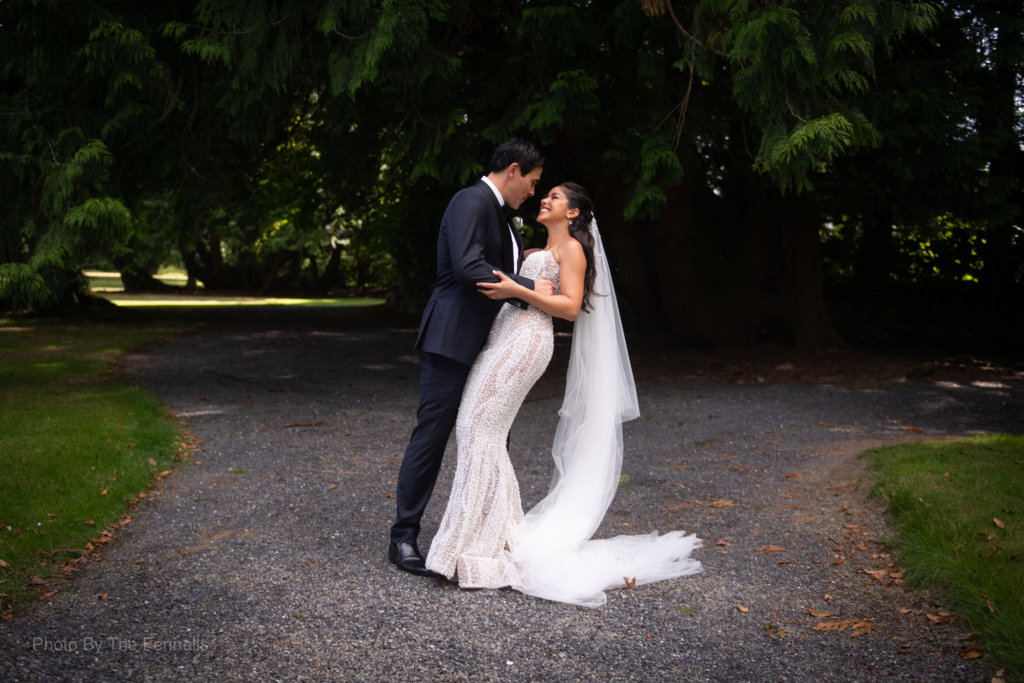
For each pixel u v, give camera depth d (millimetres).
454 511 2914
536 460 4820
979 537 3062
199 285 34031
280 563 3010
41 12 5355
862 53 4809
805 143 4812
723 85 6973
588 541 3178
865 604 2686
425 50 5711
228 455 4742
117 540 3225
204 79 6574
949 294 12664
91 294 17672
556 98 5840
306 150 12758
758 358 9797
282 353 10320
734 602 2721
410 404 6723
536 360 3000
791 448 5137
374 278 28828
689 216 9625
